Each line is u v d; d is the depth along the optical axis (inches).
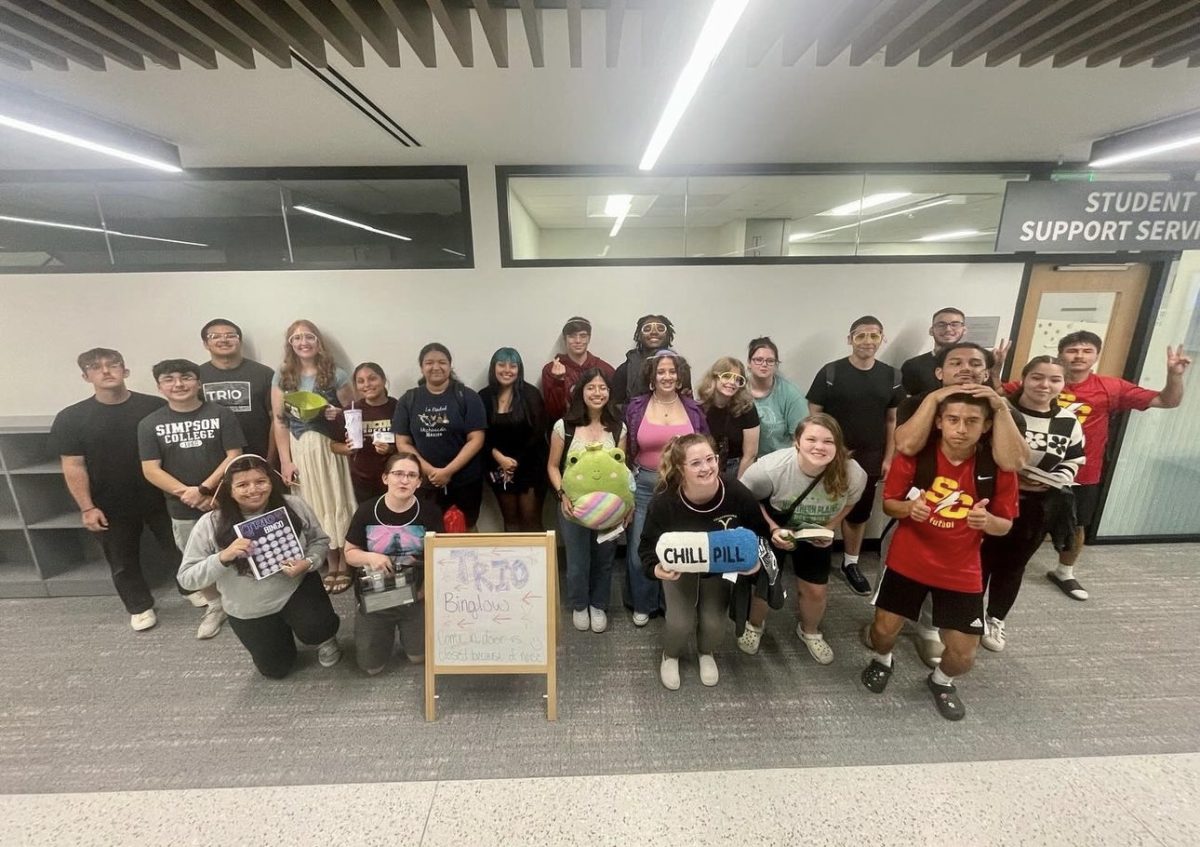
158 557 116.5
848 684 81.2
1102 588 106.7
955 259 113.3
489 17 50.8
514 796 62.4
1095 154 100.3
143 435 91.7
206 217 107.6
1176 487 124.1
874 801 61.2
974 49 60.8
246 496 74.7
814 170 110.4
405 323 112.9
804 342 117.1
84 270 106.6
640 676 83.3
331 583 110.2
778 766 66.4
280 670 81.8
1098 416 96.7
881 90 72.7
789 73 66.4
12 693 80.4
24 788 64.2
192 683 82.3
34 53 58.6
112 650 90.7
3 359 109.3
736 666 85.6
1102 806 60.4
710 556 69.9
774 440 104.7
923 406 68.7
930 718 74.2
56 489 109.2
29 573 109.5
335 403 106.8
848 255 113.7
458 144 93.1
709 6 40.8
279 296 110.3
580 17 51.5
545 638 73.5
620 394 105.6
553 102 74.4
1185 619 96.3
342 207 109.7
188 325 110.5
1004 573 84.5
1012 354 118.3
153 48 58.6
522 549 73.0
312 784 64.4
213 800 62.3
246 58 59.7
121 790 63.8
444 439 101.9
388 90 69.7
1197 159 105.2
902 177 112.3
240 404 105.1
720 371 92.0
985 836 57.0
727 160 107.0
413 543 78.7
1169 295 114.6
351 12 49.6
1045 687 79.7
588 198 127.5
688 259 112.4
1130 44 60.4
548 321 114.0
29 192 103.7
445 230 109.9
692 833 57.6
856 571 111.7
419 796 62.6
